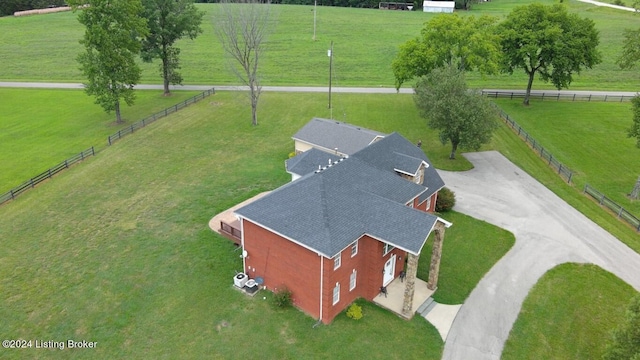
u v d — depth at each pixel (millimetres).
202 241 31203
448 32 52594
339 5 151750
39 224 33062
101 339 22953
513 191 40281
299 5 145750
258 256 26438
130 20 50750
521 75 78438
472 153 48250
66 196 37312
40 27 105562
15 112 59188
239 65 80312
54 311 24688
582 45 57500
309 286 24188
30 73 77062
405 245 23500
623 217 35875
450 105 42000
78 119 56844
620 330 18969
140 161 44406
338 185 26812
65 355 21953
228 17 52656
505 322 25109
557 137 51906
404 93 68312
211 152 46875
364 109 60875
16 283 26766
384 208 25766
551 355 22969
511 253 31422
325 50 92250
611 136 52062
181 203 36344
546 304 26578
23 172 42219
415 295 26859
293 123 55625
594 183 41750
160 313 24703
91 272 27859
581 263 30438
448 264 30062
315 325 24078
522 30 59344
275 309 25156
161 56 62875
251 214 25688
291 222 24500
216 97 65875
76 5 47875
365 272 25984
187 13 62281
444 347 23156
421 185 32031
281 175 41500
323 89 70312
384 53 90688
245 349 22391
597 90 69500
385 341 23266
